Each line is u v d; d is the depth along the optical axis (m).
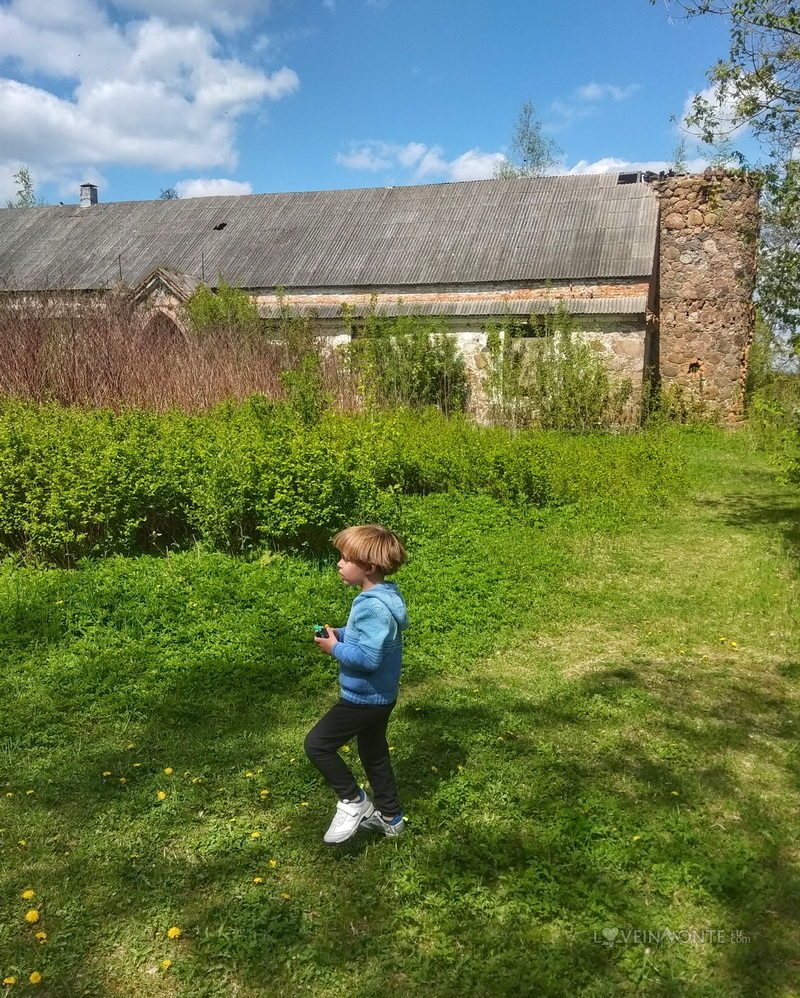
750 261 21.80
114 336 13.53
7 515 6.80
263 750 4.11
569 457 12.32
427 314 21.48
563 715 4.65
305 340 19.00
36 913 2.85
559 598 6.96
